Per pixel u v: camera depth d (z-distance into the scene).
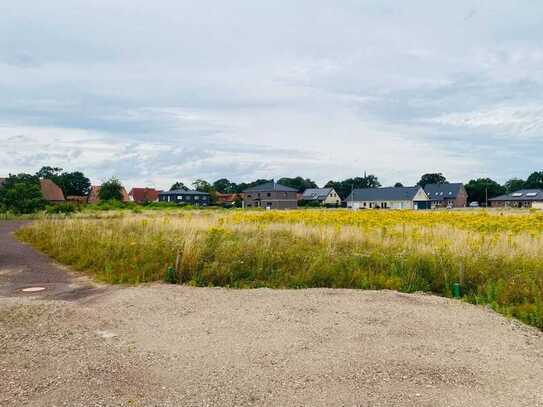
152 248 11.88
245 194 101.06
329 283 9.35
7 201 42.69
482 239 11.52
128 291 8.59
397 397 4.33
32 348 5.57
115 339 5.94
